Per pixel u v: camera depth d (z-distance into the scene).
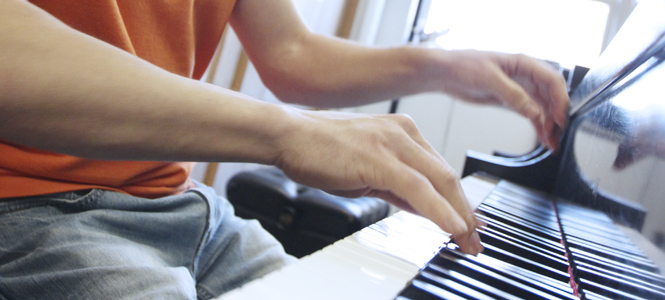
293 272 0.47
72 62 0.51
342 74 0.91
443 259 0.57
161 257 0.75
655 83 0.64
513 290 0.55
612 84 0.81
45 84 0.50
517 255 0.65
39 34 0.51
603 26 3.21
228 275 0.83
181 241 0.78
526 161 1.35
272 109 0.59
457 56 0.85
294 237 2.19
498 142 3.29
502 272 0.57
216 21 0.90
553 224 0.83
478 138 3.32
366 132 0.59
